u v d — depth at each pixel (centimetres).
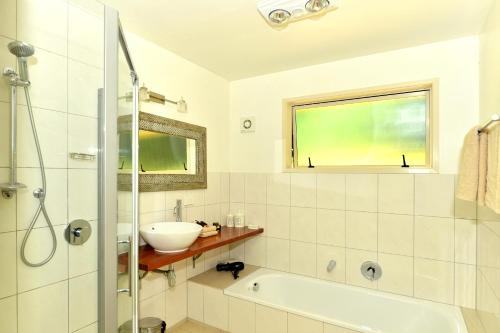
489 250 171
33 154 125
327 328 196
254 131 296
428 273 221
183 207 249
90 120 129
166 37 212
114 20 127
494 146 140
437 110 218
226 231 273
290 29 199
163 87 230
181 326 246
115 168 128
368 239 243
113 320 126
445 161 216
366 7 172
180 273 250
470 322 189
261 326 221
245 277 264
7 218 119
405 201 229
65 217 134
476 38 206
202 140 268
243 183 301
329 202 259
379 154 251
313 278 264
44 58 127
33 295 126
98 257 127
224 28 199
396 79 232
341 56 246
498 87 155
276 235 283
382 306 229
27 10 122
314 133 279
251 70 280
